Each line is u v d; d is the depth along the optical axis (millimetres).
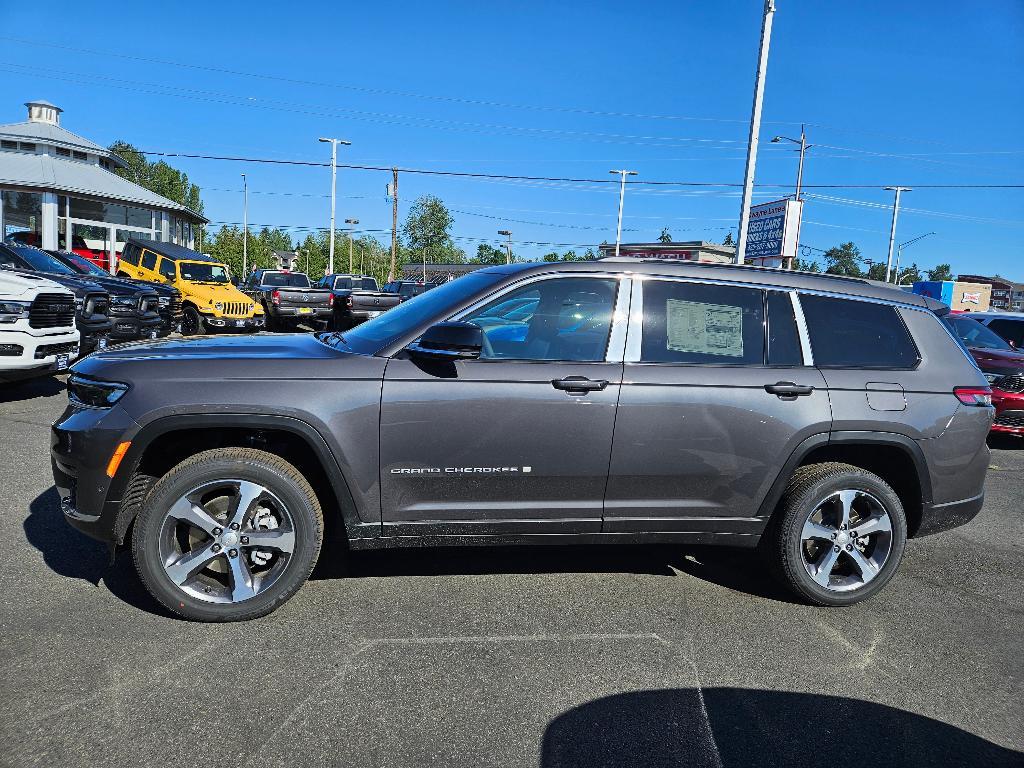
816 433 3734
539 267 3715
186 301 17750
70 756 2410
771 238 29359
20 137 29469
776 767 2549
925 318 4078
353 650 3203
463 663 3143
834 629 3662
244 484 3338
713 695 2992
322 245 73188
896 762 2607
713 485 3703
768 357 3783
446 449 3432
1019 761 2654
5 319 7516
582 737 2656
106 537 3340
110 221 30156
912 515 4055
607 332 3654
